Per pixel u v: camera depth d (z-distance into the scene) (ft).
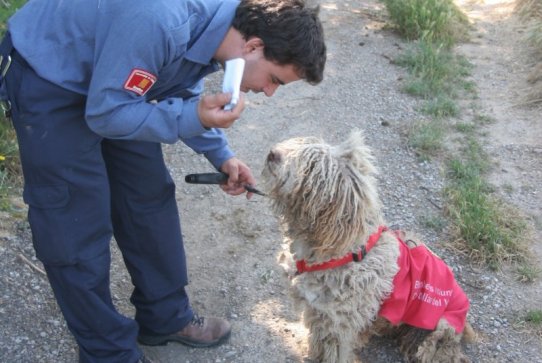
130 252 10.22
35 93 7.71
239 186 10.55
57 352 10.69
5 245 12.61
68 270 8.66
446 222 14.82
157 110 7.59
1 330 10.83
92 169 8.30
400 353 11.34
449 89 21.26
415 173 16.74
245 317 12.01
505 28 26.40
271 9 7.75
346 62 23.21
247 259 13.50
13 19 7.97
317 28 7.94
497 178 16.69
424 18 25.04
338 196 9.25
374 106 20.25
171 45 7.39
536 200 15.84
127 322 9.50
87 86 7.85
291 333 11.69
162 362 10.90
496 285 13.08
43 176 8.08
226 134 18.19
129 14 7.20
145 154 9.41
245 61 8.00
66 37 7.66
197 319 11.24
